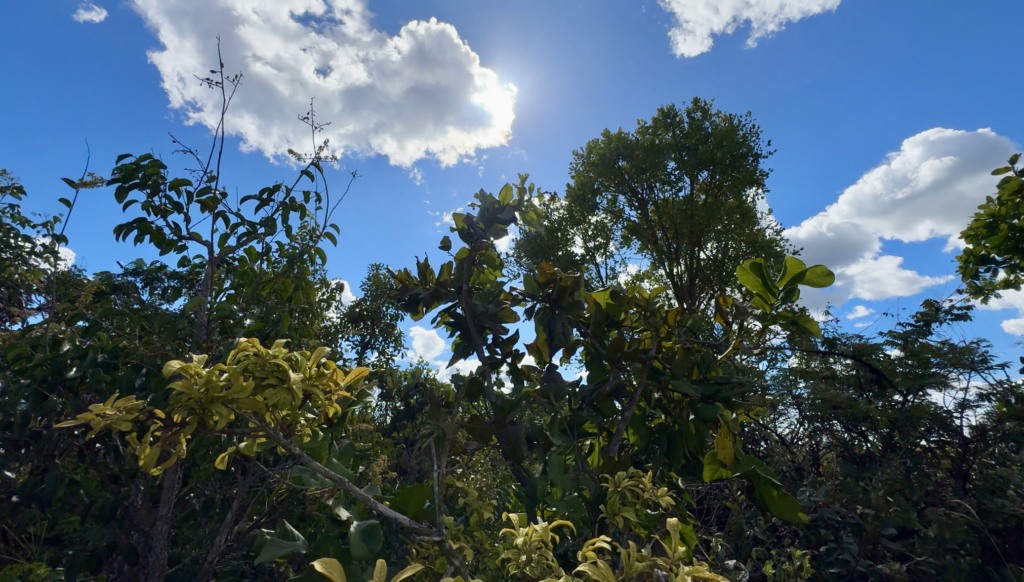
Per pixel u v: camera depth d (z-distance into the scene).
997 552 2.49
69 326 2.64
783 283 2.16
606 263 19.14
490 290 2.46
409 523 1.36
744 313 2.19
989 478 2.68
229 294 2.93
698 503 3.05
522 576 1.51
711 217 17.05
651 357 2.23
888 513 2.54
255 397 1.17
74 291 2.75
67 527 2.65
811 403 3.06
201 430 1.20
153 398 2.32
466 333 2.46
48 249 2.92
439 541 1.36
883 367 3.11
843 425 3.08
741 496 2.78
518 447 2.01
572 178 19.22
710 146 17.14
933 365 3.00
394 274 2.59
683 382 2.13
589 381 2.29
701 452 2.24
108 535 2.37
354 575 1.42
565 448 2.14
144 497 2.54
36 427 2.52
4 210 3.86
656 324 2.31
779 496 2.10
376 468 2.81
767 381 3.24
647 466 2.53
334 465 1.67
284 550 1.38
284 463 2.29
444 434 1.89
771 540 2.67
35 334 2.60
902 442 2.88
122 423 1.14
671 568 1.19
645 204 17.98
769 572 2.29
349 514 1.57
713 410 2.11
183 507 2.69
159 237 2.67
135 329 2.73
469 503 2.30
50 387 2.45
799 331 2.23
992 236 5.23
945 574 2.39
